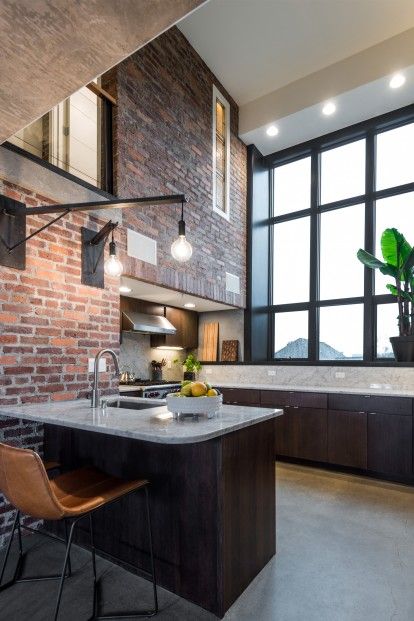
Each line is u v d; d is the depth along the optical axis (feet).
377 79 13.91
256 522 6.36
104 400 7.49
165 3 3.73
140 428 5.33
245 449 6.13
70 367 8.68
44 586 6.01
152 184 11.99
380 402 11.49
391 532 7.91
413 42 13.30
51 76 4.65
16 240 7.68
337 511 9.02
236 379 16.78
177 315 17.11
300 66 15.15
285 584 6.06
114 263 8.45
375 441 11.49
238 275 16.74
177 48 13.60
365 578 6.23
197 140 14.47
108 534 6.81
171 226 12.78
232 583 5.62
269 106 16.51
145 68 12.03
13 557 6.82
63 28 3.96
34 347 7.95
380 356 15.20
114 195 10.50
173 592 5.86
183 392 6.31
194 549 5.67
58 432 7.84
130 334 15.76
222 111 16.55
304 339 17.22
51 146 11.76
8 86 4.81
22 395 7.70
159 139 12.44
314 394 12.76
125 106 11.09
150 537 5.66
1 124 5.67
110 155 10.72
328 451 12.32
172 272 12.66
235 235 16.67
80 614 5.37
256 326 17.40
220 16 13.07
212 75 15.62
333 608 5.49
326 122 16.22
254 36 13.87
